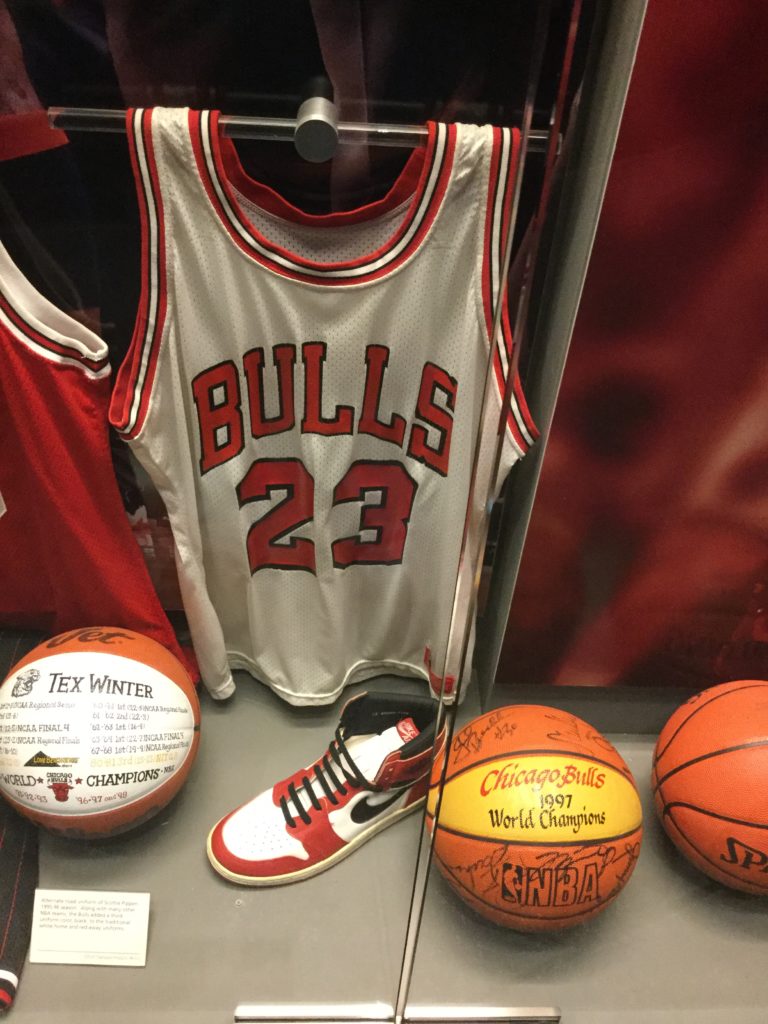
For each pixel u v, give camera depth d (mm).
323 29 746
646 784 1107
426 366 873
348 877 980
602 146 714
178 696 926
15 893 908
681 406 840
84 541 958
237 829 971
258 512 985
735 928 960
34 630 1123
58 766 843
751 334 786
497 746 857
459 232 774
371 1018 865
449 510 955
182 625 1184
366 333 840
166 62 762
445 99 791
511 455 860
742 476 891
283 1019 863
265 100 793
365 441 941
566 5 708
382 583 1076
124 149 804
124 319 932
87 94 776
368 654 1169
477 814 817
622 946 937
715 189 704
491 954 917
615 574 991
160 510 1081
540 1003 884
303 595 1046
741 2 617
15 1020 852
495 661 1106
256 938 922
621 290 763
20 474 984
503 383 827
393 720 1026
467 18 739
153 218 755
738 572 979
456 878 840
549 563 978
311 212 845
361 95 792
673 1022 879
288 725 1129
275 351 853
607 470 891
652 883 997
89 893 917
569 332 795
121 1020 856
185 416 896
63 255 878
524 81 768
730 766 885
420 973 898
